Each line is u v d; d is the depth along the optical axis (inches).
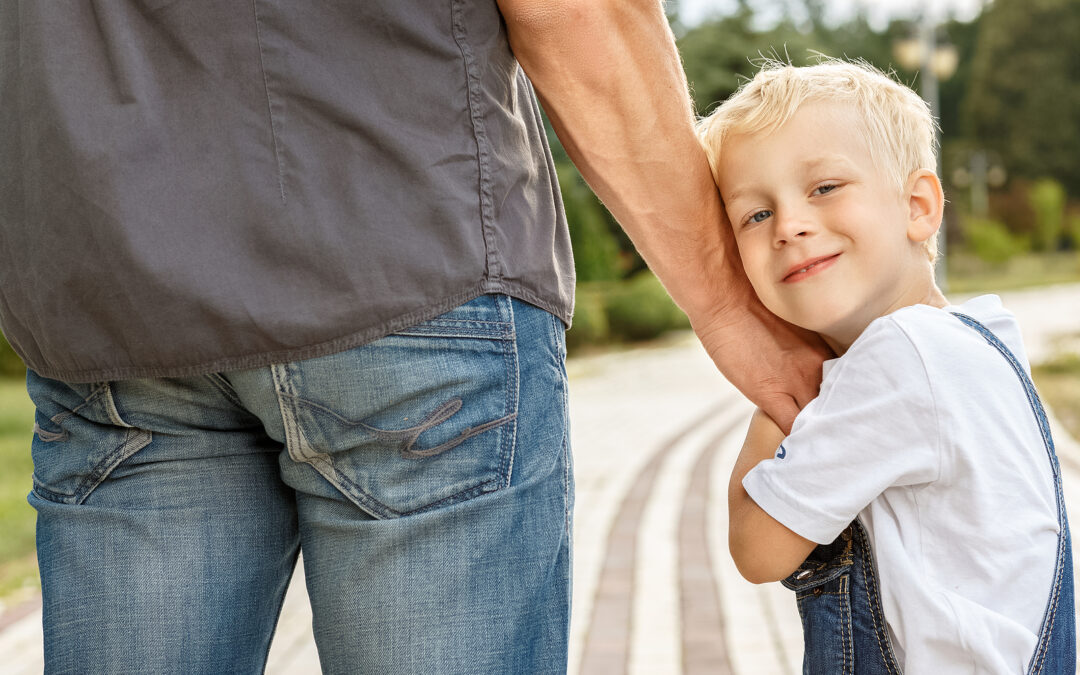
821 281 52.9
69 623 44.8
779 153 53.2
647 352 938.7
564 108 49.4
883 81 55.4
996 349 49.6
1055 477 49.4
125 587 44.8
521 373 44.2
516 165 44.4
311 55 40.3
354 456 42.6
